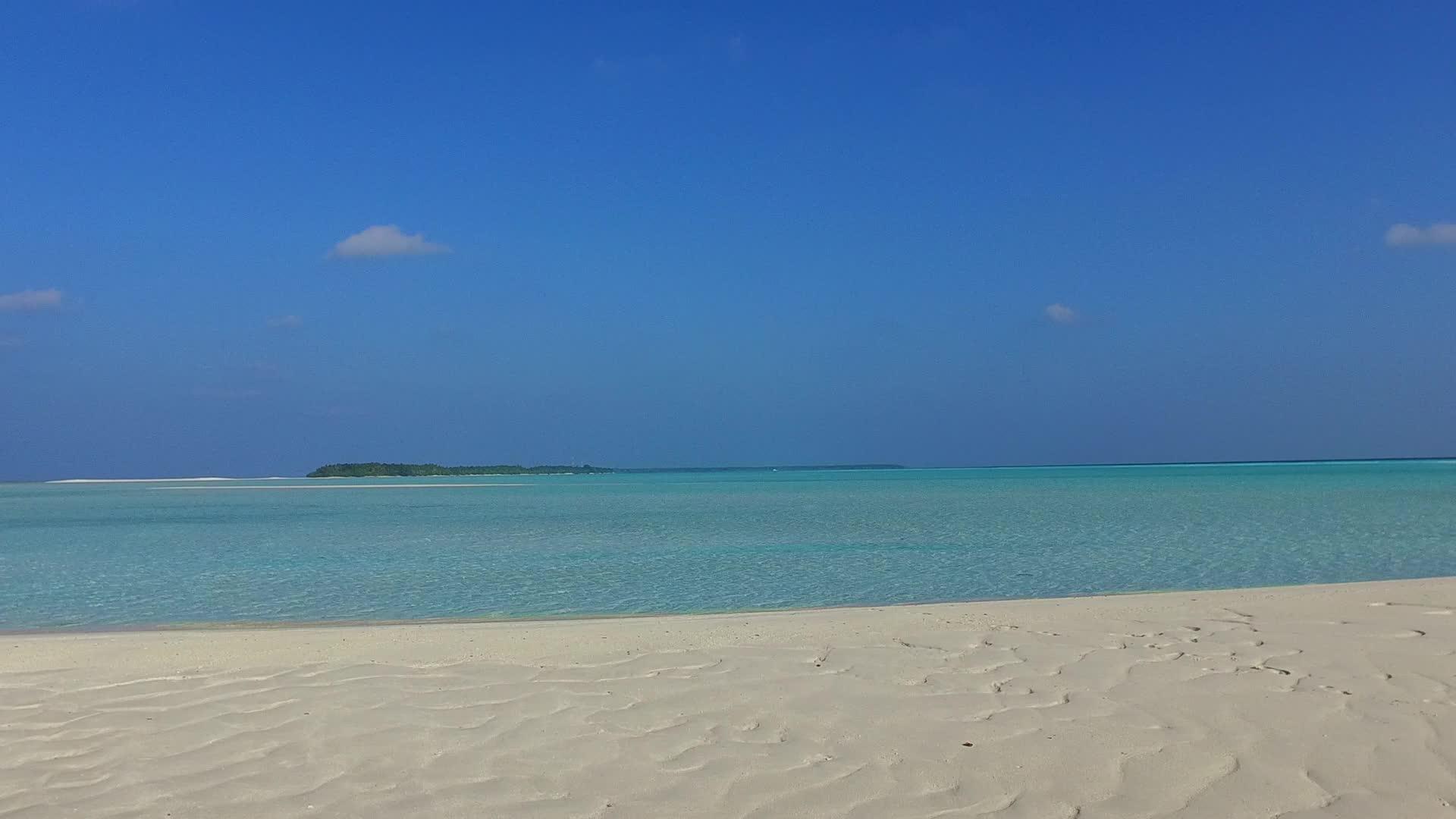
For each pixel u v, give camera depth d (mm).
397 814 4160
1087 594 13477
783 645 7801
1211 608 9508
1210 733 5164
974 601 10945
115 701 6016
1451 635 7715
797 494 53812
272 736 5246
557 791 4422
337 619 11891
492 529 28312
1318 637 7695
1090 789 4395
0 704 5957
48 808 4234
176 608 12953
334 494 65625
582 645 7902
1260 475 88500
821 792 4391
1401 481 61688
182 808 4227
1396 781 4449
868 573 16141
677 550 20734
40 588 15125
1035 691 6086
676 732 5289
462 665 7031
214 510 43594
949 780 4520
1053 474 118938
